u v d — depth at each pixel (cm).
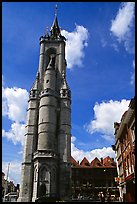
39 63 6744
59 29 7756
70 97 6194
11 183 9694
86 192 6334
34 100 6003
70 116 5953
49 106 5669
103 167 6800
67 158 5294
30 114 5825
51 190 4731
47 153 5072
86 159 7369
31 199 4809
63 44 7062
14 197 5488
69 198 4847
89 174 6719
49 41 7038
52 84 6119
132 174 2961
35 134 5631
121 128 3669
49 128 5409
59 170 5184
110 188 6325
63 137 5544
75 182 6562
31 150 5353
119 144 4109
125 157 3625
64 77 6475
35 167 5022
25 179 5006
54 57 6919
